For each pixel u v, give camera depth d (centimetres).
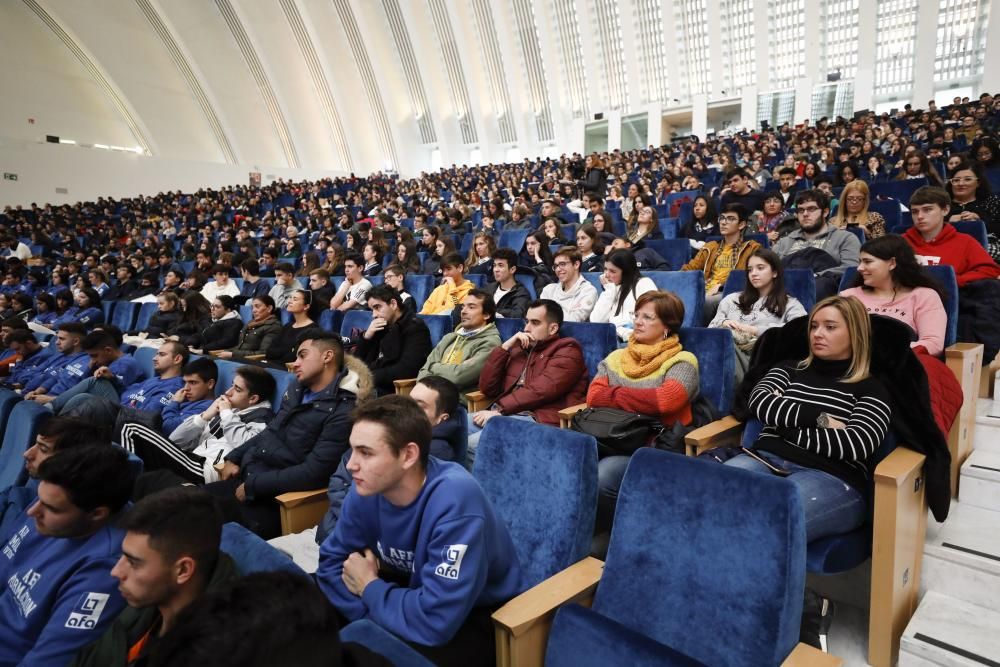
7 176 1686
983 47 1878
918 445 157
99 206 1659
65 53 2075
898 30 2002
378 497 135
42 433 192
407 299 414
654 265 407
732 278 315
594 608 133
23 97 1964
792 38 2111
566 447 149
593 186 770
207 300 573
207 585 109
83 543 140
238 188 1867
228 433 260
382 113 2647
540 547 148
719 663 114
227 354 461
